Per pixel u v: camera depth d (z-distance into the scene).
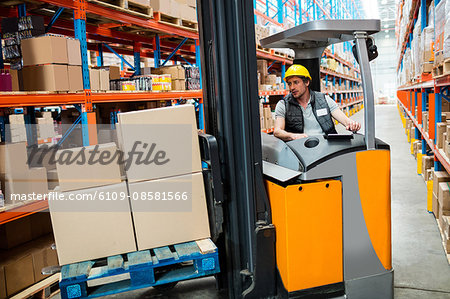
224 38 2.33
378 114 22.44
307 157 2.32
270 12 15.82
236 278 2.48
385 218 2.43
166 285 2.97
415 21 6.84
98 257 2.32
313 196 2.26
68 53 3.34
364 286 2.43
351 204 2.35
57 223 2.25
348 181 2.33
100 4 3.80
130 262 2.21
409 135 10.20
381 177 2.39
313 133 3.67
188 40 7.00
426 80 5.12
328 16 19.36
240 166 2.42
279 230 2.35
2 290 2.76
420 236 3.91
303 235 2.27
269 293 2.44
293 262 2.27
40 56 3.21
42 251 3.09
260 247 2.38
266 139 2.88
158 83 4.81
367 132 2.34
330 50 14.49
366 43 2.50
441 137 4.30
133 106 5.73
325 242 2.33
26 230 3.28
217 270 2.31
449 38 3.29
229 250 2.51
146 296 3.00
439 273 3.11
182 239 2.42
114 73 4.95
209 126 2.70
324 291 2.37
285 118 3.74
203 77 2.66
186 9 5.43
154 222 2.38
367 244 2.41
